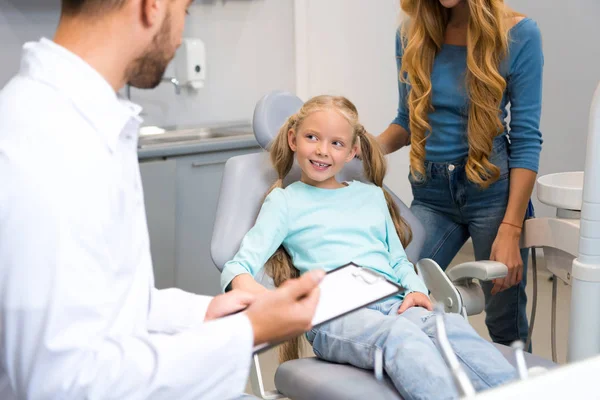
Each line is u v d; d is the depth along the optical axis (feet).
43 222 2.56
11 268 2.56
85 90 2.86
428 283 5.73
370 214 5.82
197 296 3.92
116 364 2.69
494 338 6.70
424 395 4.23
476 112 5.82
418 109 6.06
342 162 5.73
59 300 2.57
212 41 11.02
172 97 10.83
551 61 10.94
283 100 6.20
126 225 3.07
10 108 2.75
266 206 5.64
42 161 2.62
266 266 5.65
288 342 5.78
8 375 2.74
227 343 2.91
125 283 3.09
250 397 3.90
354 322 4.87
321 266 5.55
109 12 2.90
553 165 11.24
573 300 4.42
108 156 2.86
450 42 6.01
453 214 6.38
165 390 2.77
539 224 5.62
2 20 9.54
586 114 10.75
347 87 11.53
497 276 5.46
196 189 9.47
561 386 1.93
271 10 11.48
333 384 4.60
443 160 6.18
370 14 11.41
